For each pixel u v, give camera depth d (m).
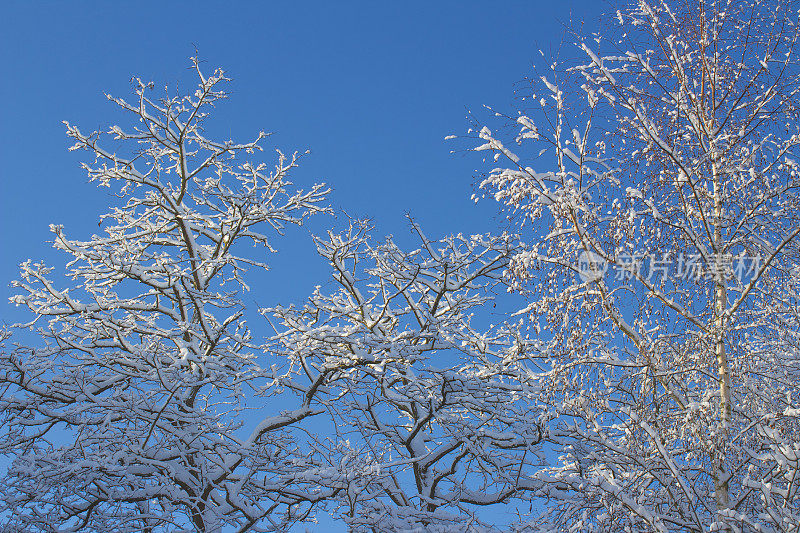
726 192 6.10
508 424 10.22
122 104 11.39
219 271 12.81
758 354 5.95
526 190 5.64
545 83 5.76
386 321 11.37
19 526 8.44
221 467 9.74
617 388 6.45
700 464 5.90
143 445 9.52
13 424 9.38
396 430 10.54
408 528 8.62
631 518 5.48
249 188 12.95
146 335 11.14
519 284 5.77
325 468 8.99
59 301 10.27
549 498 9.18
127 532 9.28
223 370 10.52
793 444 5.28
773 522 5.26
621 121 5.91
